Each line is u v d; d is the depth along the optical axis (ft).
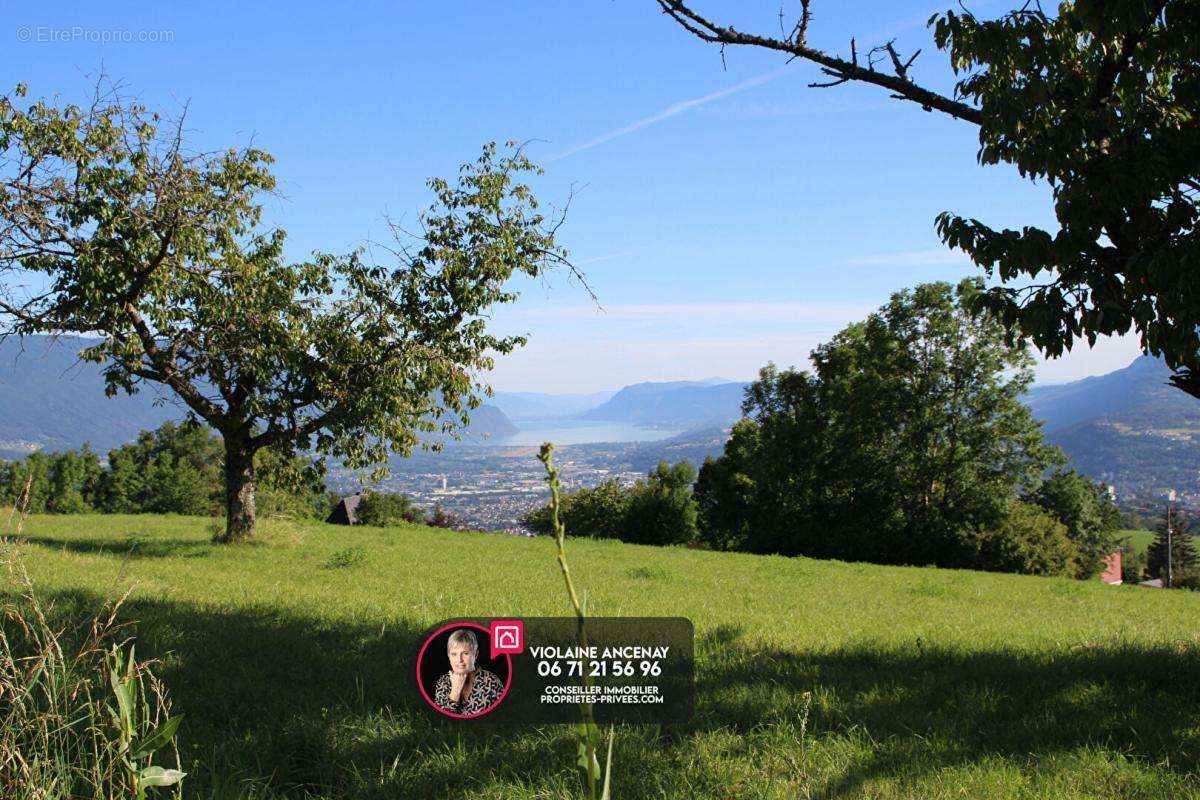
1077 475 182.39
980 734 18.62
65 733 11.89
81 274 52.29
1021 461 144.66
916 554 145.79
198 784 13.82
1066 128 20.15
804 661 26.53
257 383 62.08
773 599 49.19
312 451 64.90
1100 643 32.42
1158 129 20.86
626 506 232.53
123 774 10.55
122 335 55.98
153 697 18.03
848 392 159.22
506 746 16.88
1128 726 19.16
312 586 44.11
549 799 14.20
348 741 17.02
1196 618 52.26
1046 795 14.76
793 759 16.25
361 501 208.95
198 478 272.72
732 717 19.42
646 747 16.97
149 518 111.04
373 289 61.72
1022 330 21.56
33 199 51.96
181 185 56.08
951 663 27.25
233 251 59.62
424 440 64.44
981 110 20.79
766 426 175.32
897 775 15.65
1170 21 19.72
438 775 15.30
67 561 46.91
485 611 35.22
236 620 29.66
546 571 61.87
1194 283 18.57
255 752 15.64
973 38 20.80
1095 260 21.13
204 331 59.21
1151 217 20.38
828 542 152.87
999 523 141.38
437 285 62.44
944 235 21.97
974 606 51.85
